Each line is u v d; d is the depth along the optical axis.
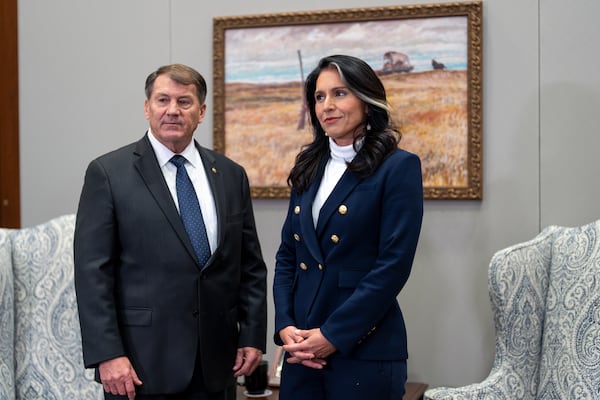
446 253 3.50
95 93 3.89
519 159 3.42
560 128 3.38
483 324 3.47
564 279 2.92
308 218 2.50
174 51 3.80
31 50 3.95
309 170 2.57
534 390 2.94
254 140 3.69
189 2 3.78
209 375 2.63
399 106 3.51
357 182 2.44
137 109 3.85
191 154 2.74
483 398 2.82
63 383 3.15
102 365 2.52
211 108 3.75
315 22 3.60
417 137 3.49
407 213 2.39
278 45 3.65
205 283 2.63
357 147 2.49
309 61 3.62
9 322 3.08
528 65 3.40
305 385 2.49
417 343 3.54
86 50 3.89
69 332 3.17
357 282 2.42
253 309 2.83
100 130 3.88
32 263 3.21
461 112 3.44
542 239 3.06
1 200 3.97
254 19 3.67
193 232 2.64
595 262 2.83
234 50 3.70
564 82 3.37
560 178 3.38
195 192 2.70
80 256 2.59
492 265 2.95
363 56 3.55
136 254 2.59
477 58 3.41
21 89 3.96
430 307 3.53
